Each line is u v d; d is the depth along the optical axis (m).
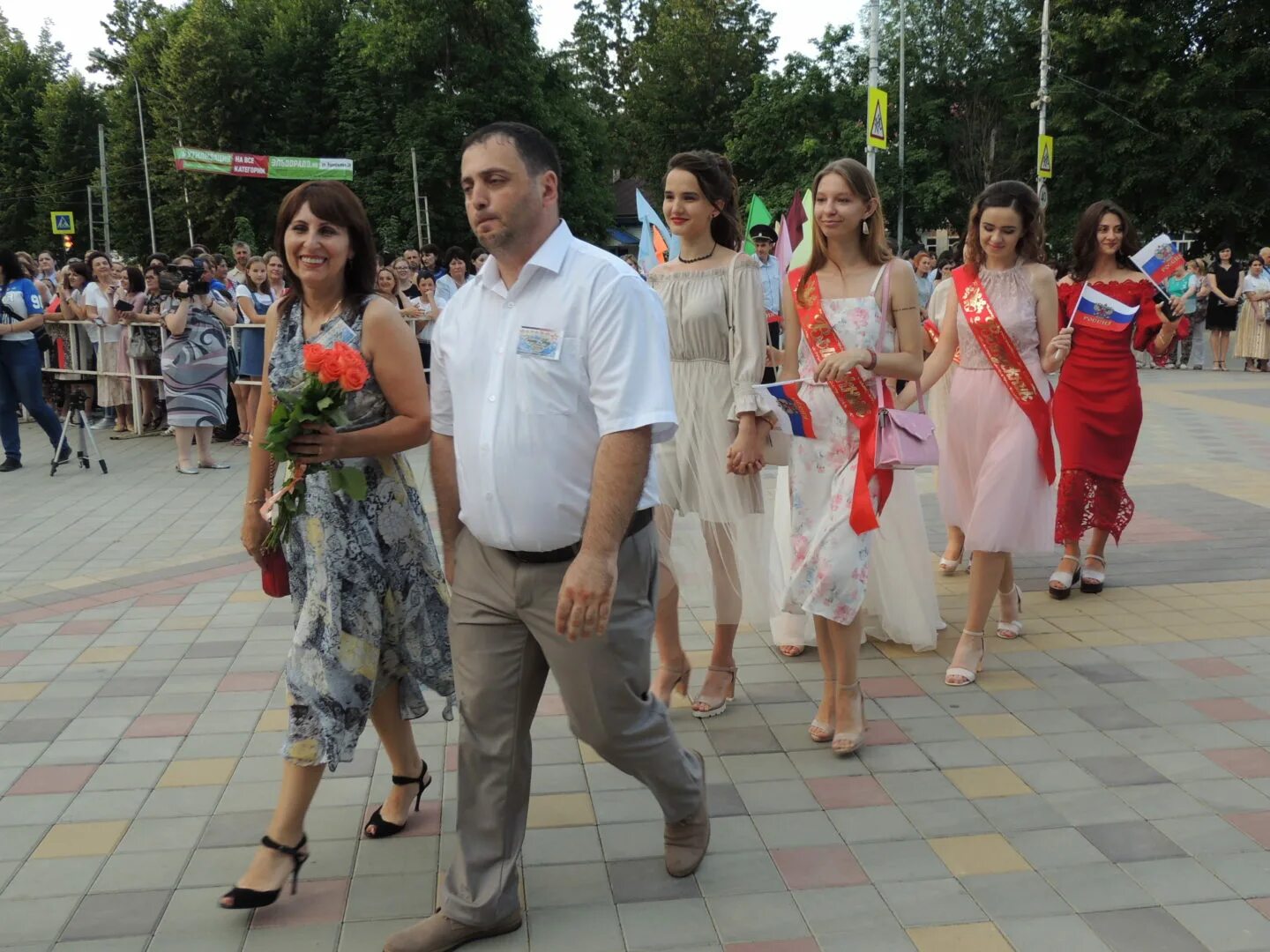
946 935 2.59
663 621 3.86
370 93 37.38
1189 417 11.49
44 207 48.50
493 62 36.97
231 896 2.64
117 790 3.38
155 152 42.34
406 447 2.68
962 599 5.33
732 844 3.04
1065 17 28.52
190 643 4.75
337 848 3.03
